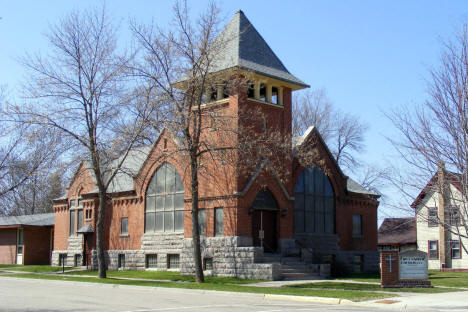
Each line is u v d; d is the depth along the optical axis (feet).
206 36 94.27
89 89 106.93
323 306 62.44
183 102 94.99
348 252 130.41
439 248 171.22
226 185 107.45
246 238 105.81
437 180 66.49
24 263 168.66
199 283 91.66
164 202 122.01
